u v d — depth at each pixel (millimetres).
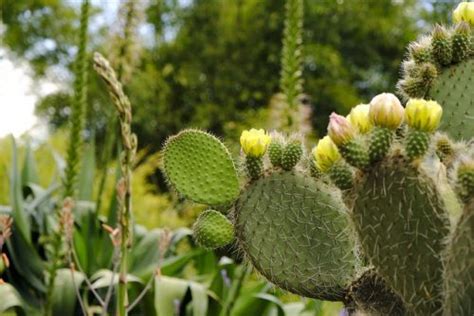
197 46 13984
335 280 1388
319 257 1395
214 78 13758
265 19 13836
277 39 13797
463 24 1461
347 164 1149
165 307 3178
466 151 1233
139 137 12789
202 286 3287
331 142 1160
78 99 3502
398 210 1106
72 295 3328
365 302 1244
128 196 1977
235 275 3639
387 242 1116
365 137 1143
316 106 13438
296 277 1404
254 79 13609
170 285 3254
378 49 14367
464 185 1025
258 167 1450
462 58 1466
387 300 1229
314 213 1399
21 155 5848
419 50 1497
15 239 3469
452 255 1035
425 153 1117
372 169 1122
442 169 1235
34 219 3934
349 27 14016
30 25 15461
